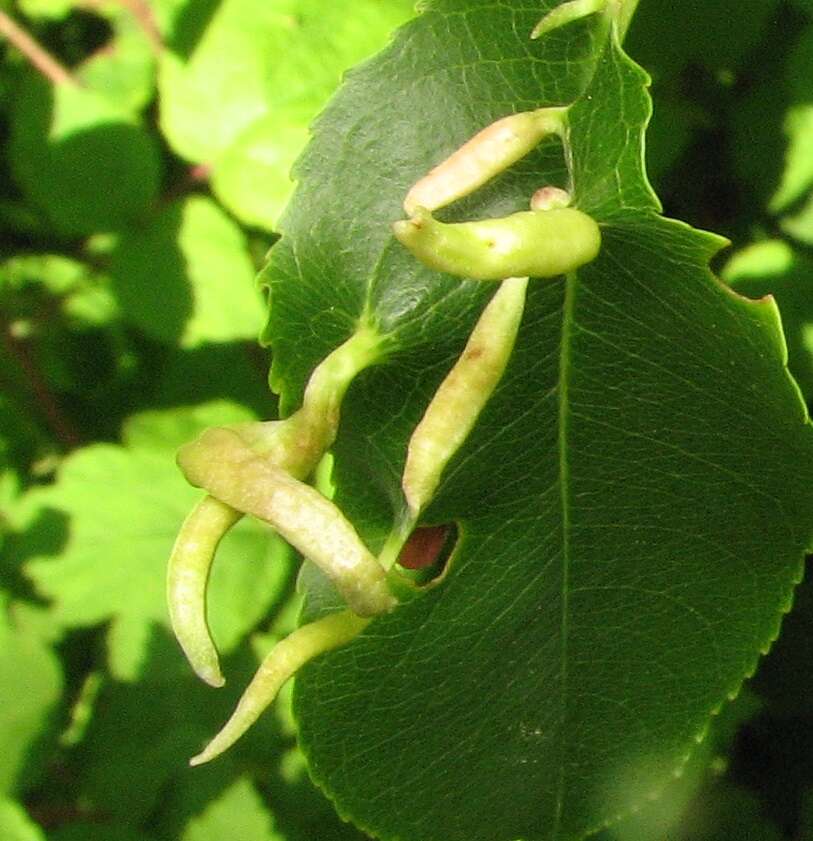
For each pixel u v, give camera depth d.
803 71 0.26
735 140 0.26
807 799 0.27
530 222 0.12
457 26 0.14
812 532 0.15
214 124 0.25
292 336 0.15
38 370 0.30
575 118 0.13
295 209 0.14
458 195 0.13
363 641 0.16
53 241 0.29
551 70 0.14
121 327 0.29
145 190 0.28
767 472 0.15
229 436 0.13
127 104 0.29
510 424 0.15
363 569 0.13
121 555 0.27
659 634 0.16
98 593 0.27
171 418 0.28
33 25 0.31
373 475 0.15
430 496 0.14
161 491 0.28
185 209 0.27
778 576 0.16
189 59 0.25
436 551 0.16
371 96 0.14
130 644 0.27
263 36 0.25
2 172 0.30
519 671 0.16
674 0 0.26
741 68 0.26
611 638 0.16
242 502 0.13
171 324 0.27
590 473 0.15
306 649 0.14
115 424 0.30
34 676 0.26
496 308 0.14
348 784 0.17
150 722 0.26
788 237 0.26
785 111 0.26
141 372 0.30
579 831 0.17
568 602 0.16
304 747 0.16
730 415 0.15
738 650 0.16
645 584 0.16
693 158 0.26
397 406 0.15
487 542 0.16
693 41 0.26
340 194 0.14
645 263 0.14
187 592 0.13
